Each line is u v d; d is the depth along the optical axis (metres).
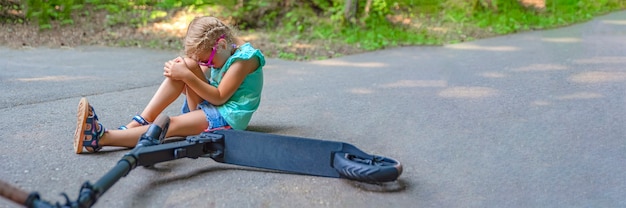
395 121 3.58
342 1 8.29
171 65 2.94
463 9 9.04
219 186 2.46
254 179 2.55
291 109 3.87
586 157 2.94
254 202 2.31
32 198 1.72
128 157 2.29
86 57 6.18
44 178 2.47
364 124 3.51
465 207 2.33
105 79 4.91
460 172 2.71
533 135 3.30
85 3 8.61
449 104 4.04
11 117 3.49
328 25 7.93
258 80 3.15
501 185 2.56
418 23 8.50
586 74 5.06
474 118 3.66
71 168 2.60
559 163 2.85
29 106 3.81
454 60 6.02
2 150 2.82
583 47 6.64
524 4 9.64
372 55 6.46
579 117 3.68
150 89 4.52
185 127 2.96
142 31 7.79
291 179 2.56
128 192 2.35
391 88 4.59
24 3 7.88
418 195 2.44
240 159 2.68
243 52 3.04
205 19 3.04
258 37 7.49
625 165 2.82
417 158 2.90
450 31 8.09
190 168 2.66
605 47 6.60
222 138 2.70
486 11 9.08
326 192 2.43
